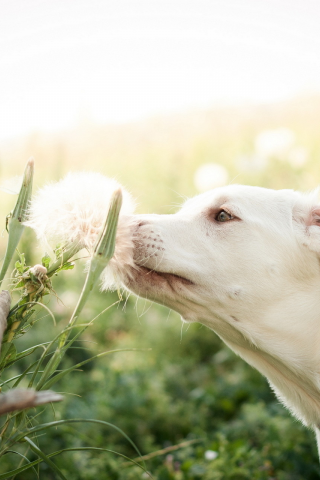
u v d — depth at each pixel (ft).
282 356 8.00
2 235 5.54
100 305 19.79
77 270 21.59
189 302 7.89
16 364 15.05
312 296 8.05
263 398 14.80
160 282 7.70
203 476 10.48
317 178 24.02
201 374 16.67
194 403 14.89
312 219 8.28
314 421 8.50
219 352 17.92
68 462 11.07
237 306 7.90
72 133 56.59
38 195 5.76
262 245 7.96
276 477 10.71
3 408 3.09
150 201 27.96
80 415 12.87
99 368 16.05
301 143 33.09
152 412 13.80
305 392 8.34
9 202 26.30
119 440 12.93
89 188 5.64
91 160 46.11
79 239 5.35
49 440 11.53
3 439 4.77
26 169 5.19
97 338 18.42
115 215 4.75
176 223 7.98
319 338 7.97
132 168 36.45
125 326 19.88
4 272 5.16
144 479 10.44
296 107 51.44
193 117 57.16
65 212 5.41
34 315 6.46
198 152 36.35
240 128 49.34
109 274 6.68
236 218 8.07
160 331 18.71
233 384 15.61
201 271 7.73
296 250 8.04
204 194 8.77
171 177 30.19
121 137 54.44
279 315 7.95
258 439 12.57
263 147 24.23
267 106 54.80
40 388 4.69
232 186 8.61
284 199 8.51
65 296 18.72
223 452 10.94
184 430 13.66
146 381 14.90
